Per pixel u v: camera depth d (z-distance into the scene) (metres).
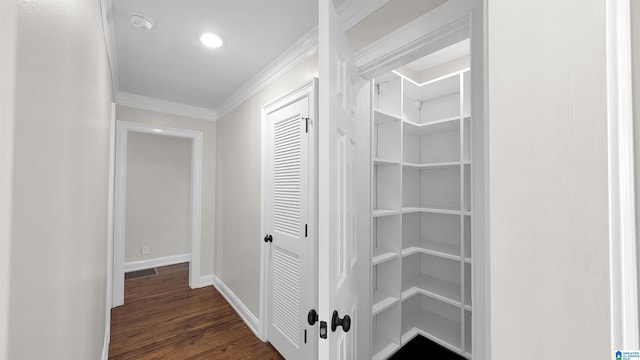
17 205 0.38
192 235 3.44
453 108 2.44
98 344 1.50
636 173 0.32
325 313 0.87
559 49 0.36
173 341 2.25
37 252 0.47
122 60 2.22
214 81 2.65
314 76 1.84
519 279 0.39
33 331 0.45
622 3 0.32
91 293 1.18
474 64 0.96
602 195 0.33
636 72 0.32
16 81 0.36
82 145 0.88
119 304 2.90
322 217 0.89
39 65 0.46
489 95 0.43
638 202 0.32
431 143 2.61
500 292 0.41
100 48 1.37
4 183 0.33
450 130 2.46
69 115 0.69
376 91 2.22
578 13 0.35
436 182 2.54
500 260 0.41
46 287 0.52
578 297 0.34
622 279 0.32
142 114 3.13
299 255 1.87
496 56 0.42
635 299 0.31
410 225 2.51
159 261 4.43
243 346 2.19
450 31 1.07
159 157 4.50
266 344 2.22
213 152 3.61
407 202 2.51
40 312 0.49
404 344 2.10
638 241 0.32
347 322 0.95
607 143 0.32
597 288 0.33
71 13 0.69
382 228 2.15
